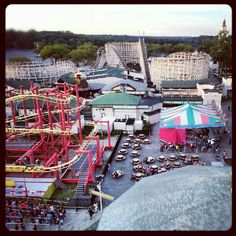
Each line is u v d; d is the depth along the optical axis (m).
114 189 50.41
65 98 65.56
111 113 84.44
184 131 66.62
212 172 31.58
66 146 59.97
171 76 122.94
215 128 75.00
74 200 45.16
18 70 131.38
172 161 59.75
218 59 136.38
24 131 59.56
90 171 51.84
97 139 58.81
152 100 90.06
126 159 62.44
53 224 40.75
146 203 28.64
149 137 74.00
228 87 107.25
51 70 139.50
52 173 56.50
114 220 28.89
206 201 26.23
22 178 52.94
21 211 42.50
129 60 198.38
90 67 179.25
